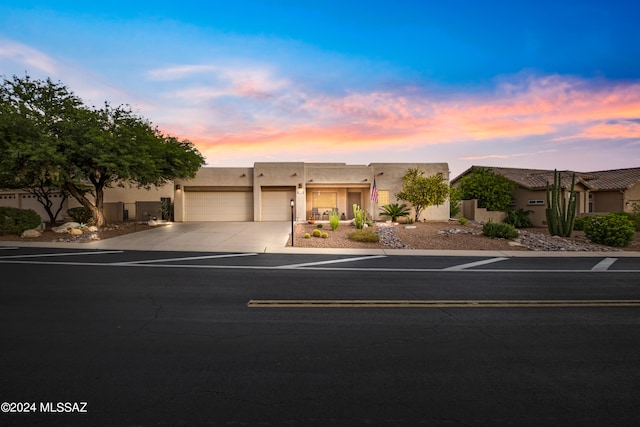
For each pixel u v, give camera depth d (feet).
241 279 29.17
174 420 9.63
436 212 85.05
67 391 11.08
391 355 14.20
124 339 15.55
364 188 88.84
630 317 19.74
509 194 91.66
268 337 16.05
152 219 77.10
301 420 9.71
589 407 10.59
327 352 14.42
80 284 26.61
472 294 24.82
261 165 84.17
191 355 13.93
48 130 56.65
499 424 9.66
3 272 31.22
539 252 48.60
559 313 20.38
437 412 10.20
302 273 32.17
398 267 35.99
